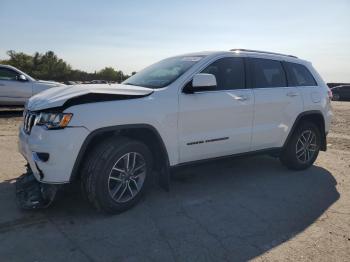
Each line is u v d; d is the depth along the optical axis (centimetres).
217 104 447
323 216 399
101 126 357
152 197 441
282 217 394
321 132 599
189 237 341
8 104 1172
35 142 352
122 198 388
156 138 399
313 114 571
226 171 564
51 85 1240
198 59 461
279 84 536
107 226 357
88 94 355
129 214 387
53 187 362
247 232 355
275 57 544
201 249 320
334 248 328
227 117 461
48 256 299
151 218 380
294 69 566
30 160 365
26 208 370
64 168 347
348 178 546
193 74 436
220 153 466
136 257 303
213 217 388
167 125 404
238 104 469
